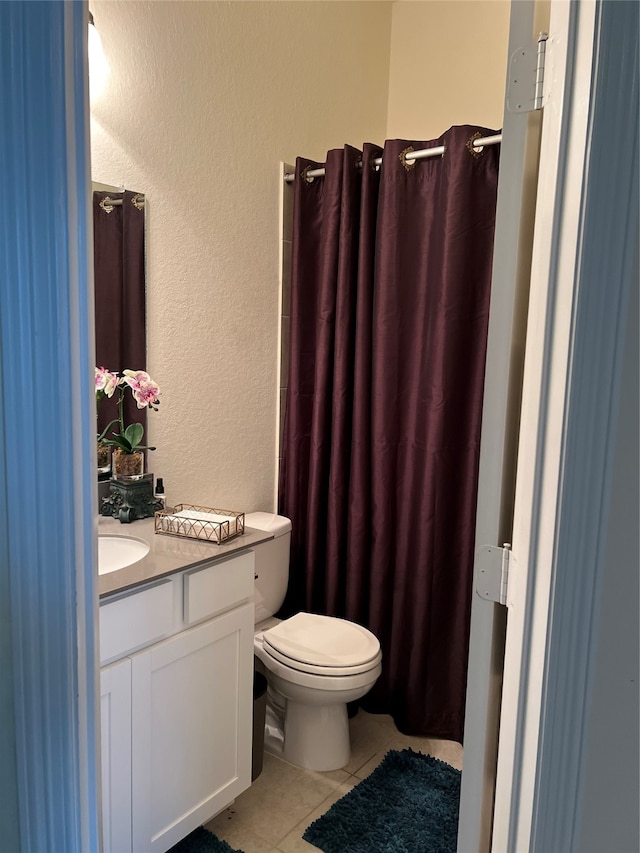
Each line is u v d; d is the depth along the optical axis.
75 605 0.87
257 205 2.36
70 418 0.83
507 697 1.00
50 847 0.88
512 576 1.00
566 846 1.01
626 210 0.89
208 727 1.68
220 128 2.18
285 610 2.66
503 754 1.02
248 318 2.38
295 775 2.11
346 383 2.40
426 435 2.26
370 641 2.12
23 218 0.77
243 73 2.23
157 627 1.50
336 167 2.33
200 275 2.17
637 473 0.96
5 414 0.78
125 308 1.94
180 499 2.20
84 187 0.83
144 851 1.52
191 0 2.02
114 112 1.84
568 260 0.88
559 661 0.95
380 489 2.36
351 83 2.74
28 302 0.78
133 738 1.46
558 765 0.98
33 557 0.81
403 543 2.35
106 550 1.72
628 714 1.03
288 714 2.19
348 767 2.16
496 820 1.04
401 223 2.26
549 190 0.89
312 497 2.50
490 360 1.02
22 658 0.82
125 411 1.98
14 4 0.74
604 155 0.86
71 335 0.82
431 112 2.84
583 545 0.94
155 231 2.00
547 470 0.92
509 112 0.96
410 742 2.32
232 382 2.35
